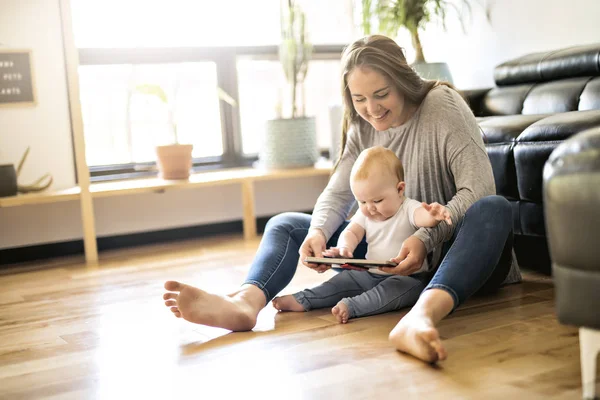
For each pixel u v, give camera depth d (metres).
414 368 1.23
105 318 1.81
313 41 3.75
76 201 3.08
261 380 1.23
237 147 3.60
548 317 1.52
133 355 1.45
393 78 1.54
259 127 3.62
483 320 1.53
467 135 1.59
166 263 2.66
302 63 3.45
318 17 3.75
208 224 3.42
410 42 3.50
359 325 1.54
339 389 1.16
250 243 3.06
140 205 3.23
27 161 2.99
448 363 1.25
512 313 1.57
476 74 3.13
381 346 1.38
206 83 3.50
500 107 2.54
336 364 1.29
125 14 3.27
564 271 1.01
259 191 3.55
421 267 1.55
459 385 1.13
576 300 1.00
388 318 1.58
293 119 3.37
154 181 3.08
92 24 3.21
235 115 3.57
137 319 1.77
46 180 3.04
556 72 2.35
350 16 3.82
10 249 2.95
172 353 1.44
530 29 2.83
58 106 3.05
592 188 0.94
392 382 1.17
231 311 1.51
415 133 1.65
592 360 1.01
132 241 3.22
